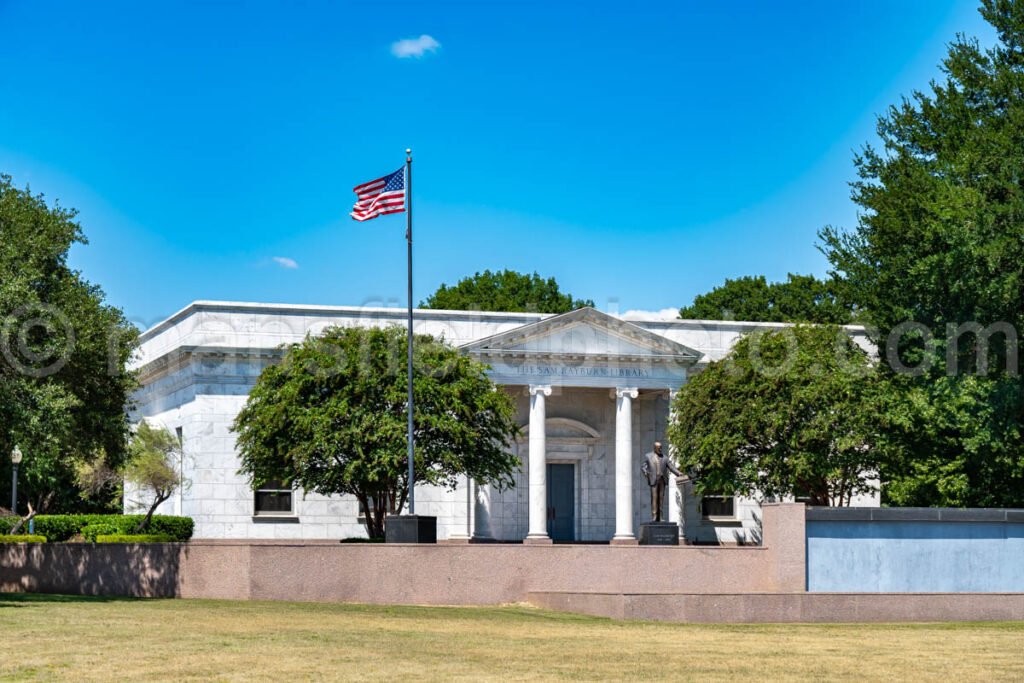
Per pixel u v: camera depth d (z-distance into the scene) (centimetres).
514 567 3816
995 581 3744
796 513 3678
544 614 3506
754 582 3778
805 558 3669
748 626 3312
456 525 7131
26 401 3994
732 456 6456
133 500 7738
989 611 3584
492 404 5981
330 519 7100
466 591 3781
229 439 6962
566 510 7669
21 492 7381
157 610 3294
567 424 7625
